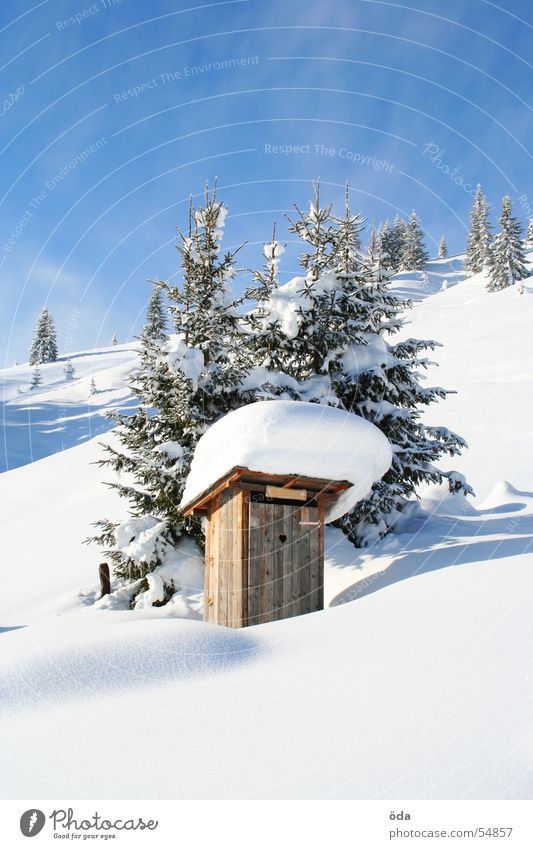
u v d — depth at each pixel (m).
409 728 3.24
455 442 11.89
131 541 11.92
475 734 3.12
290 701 3.65
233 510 8.41
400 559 9.53
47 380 82.31
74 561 17.16
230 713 3.56
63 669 4.14
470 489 11.42
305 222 12.73
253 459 7.72
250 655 4.51
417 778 2.87
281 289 12.16
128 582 12.48
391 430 11.47
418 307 64.50
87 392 72.94
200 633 4.81
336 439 7.89
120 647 4.46
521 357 38.44
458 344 44.81
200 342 12.72
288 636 4.88
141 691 3.89
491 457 22.25
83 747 3.27
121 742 3.30
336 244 12.69
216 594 8.70
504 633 4.14
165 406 12.24
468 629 4.31
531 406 27.83
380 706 3.48
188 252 12.88
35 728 3.49
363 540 11.20
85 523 21.23
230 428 8.09
